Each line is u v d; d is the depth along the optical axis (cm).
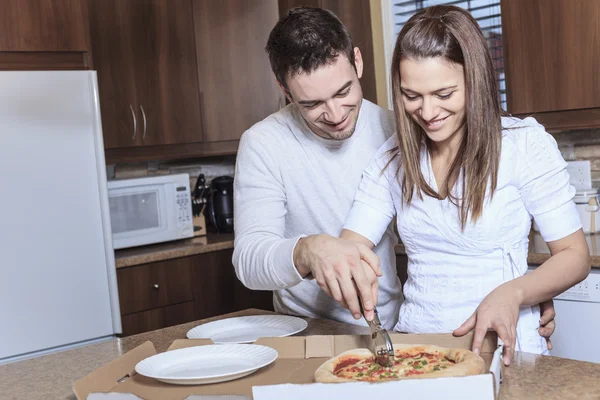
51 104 301
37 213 298
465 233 143
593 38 265
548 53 278
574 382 115
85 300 310
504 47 291
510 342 125
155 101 362
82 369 148
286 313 192
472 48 132
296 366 131
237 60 389
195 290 352
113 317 318
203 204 391
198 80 377
